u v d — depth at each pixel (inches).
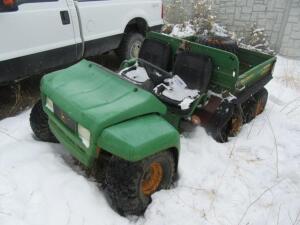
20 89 197.5
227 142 163.3
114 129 104.7
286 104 216.4
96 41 208.1
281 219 118.7
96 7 202.1
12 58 163.8
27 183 118.9
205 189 127.3
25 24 165.8
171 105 138.9
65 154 141.6
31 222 103.9
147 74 145.3
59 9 180.7
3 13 155.4
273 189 133.3
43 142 145.9
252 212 120.0
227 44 177.3
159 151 108.7
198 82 149.7
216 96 154.1
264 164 148.4
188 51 155.9
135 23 244.1
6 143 141.8
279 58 317.1
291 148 163.6
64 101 115.9
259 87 179.8
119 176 105.3
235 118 163.3
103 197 118.6
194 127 159.5
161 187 121.3
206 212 117.2
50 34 179.0
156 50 166.1
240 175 138.9
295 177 142.3
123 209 110.6
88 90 121.3
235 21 350.3
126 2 223.8
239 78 150.0
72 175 124.5
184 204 117.9
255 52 184.7
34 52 173.3
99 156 118.3
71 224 105.2
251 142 164.1
